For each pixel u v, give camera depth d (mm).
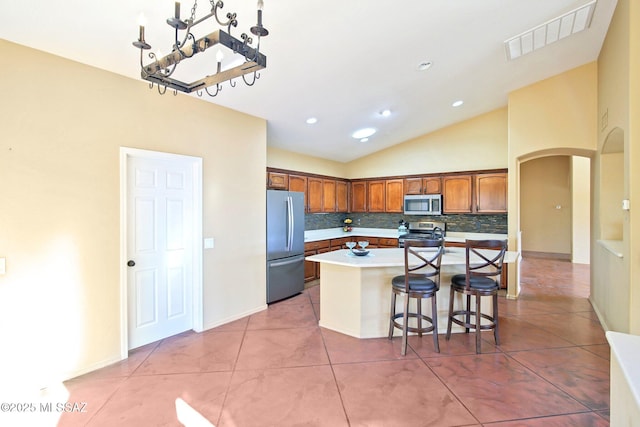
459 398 2305
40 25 2162
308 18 2424
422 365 2797
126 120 2910
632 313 2602
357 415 2129
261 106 3932
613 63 3105
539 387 2438
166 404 2256
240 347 3176
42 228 2447
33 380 2414
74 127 2596
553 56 3854
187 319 3596
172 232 3428
